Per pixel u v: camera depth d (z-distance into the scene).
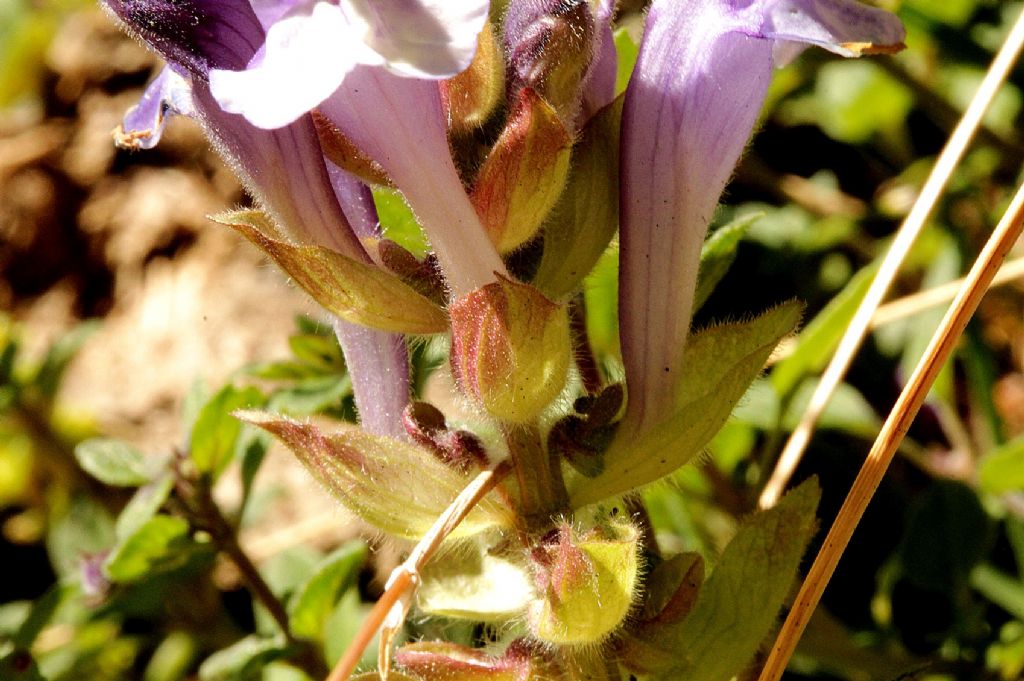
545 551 0.08
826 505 0.13
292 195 0.08
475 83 0.08
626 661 0.08
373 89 0.07
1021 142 0.14
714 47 0.08
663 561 0.08
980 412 0.13
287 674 0.12
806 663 0.11
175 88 0.08
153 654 0.14
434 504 0.08
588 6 0.08
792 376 0.11
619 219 0.08
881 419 0.14
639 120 0.08
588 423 0.08
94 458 0.11
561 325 0.07
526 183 0.07
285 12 0.07
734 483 0.12
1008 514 0.12
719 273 0.10
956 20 0.14
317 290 0.08
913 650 0.11
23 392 0.14
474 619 0.08
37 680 0.11
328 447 0.08
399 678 0.08
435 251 0.08
